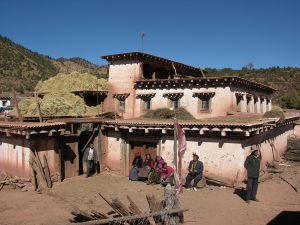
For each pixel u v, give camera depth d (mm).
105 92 23859
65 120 17172
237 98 21672
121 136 18062
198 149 15820
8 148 16422
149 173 16344
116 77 23781
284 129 23375
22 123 15602
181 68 27578
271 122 17078
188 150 16062
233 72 81875
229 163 15047
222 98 20297
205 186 15047
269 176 16484
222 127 14570
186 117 20125
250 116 19016
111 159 18578
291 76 75938
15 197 13859
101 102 24344
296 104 51531
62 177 16547
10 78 108250
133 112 22984
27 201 13289
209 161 15531
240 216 11195
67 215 11586
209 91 20750
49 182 15258
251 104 24156
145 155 17609
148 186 15570
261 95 26719
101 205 12734
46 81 27328
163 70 26203
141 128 16734
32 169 15016
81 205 12719
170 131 16406
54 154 16016
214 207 12172
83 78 25125
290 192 14227
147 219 9039
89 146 18469
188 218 10938
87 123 17797
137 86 22922
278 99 59656
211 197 13477
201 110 21016
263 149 18109
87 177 17328
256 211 11742
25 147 15320
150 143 17438
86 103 24297
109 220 7867
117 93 23641
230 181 14938
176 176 11867
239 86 21766
